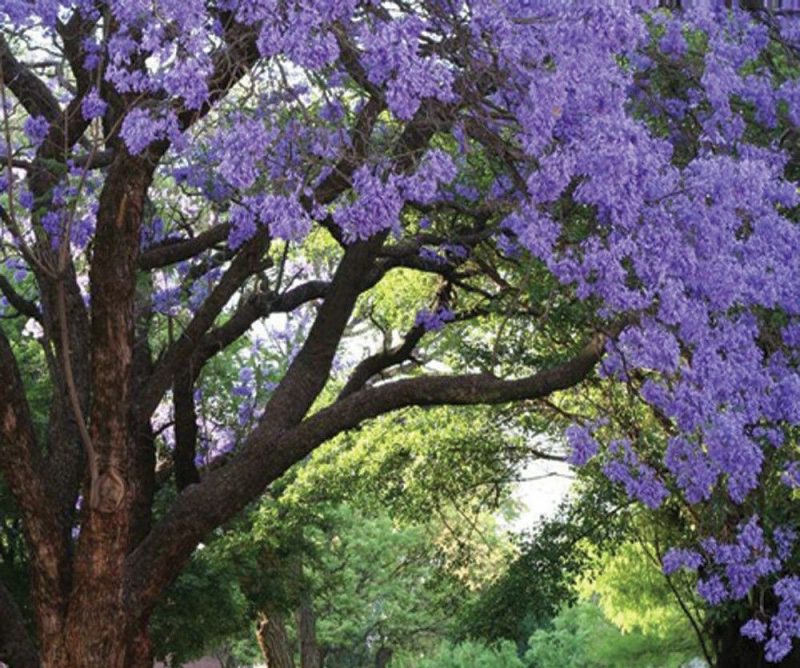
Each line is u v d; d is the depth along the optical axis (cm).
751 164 918
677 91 1083
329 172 995
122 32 816
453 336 2022
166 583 1056
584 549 2150
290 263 1836
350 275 1174
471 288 1508
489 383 1109
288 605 2533
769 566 1080
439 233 1431
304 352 1177
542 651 3866
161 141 948
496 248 1420
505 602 2117
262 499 2427
